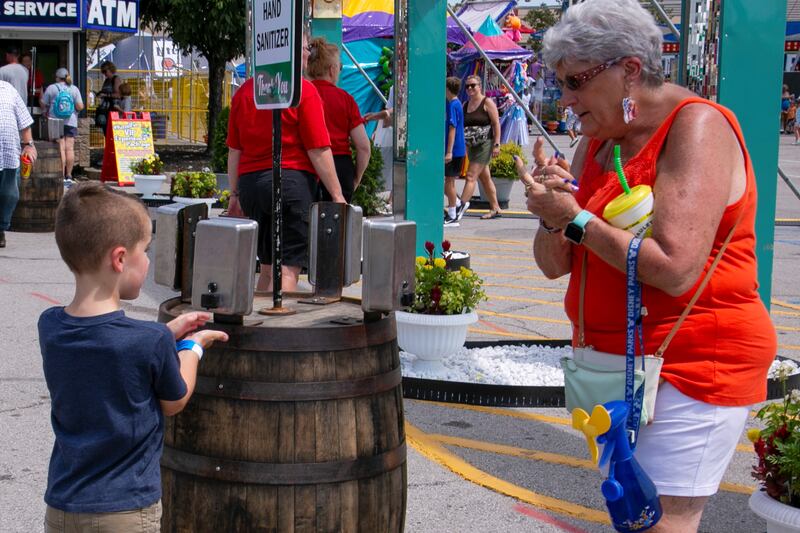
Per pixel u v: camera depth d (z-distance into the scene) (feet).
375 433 10.63
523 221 49.42
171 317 10.59
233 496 10.32
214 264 10.09
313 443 10.25
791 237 45.09
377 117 35.14
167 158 79.61
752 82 19.93
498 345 23.07
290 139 20.17
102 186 9.38
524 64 92.32
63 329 9.12
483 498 14.96
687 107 9.11
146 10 82.64
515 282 33.37
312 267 12.66
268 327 10.19
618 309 9.53
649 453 9.45
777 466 11.59
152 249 34.58
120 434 9.03
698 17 20.56
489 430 17.99
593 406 9.58
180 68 113.09
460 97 83.76
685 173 8.86
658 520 9.12
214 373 10.30
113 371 8.96
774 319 28.19
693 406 9.24
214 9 74.18
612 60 9.09
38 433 17.33
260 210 20.58
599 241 8.99
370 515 10.64
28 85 64.90
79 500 9.05
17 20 66.13
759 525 14.15
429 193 22.59
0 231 37.11
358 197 44.27
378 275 10.52
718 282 9.22
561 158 9.66
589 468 16.24
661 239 8.77
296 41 11.50
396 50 22.36
